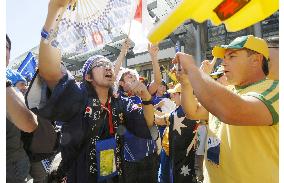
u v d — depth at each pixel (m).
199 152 2.83
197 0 0.86
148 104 2.00
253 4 0.89
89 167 1.72
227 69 1.41
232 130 1.33
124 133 1.96
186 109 1.70
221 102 1.10
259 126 1.25
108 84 1.87
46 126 1.50
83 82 1.88
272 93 1.18
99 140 1.77
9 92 1.34
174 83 4.59
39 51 1.24
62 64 1.49
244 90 1.33
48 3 1.13
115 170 1.81
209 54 8.90
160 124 3.07
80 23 1.27
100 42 1.33
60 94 1.41
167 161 2.97
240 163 1.27
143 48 2.31
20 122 1.36
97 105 1.79
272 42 1.59
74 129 1.68
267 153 1.23
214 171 1.41
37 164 3.04
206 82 1.13
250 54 1.36
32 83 1.35
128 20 1.54
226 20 0.92
